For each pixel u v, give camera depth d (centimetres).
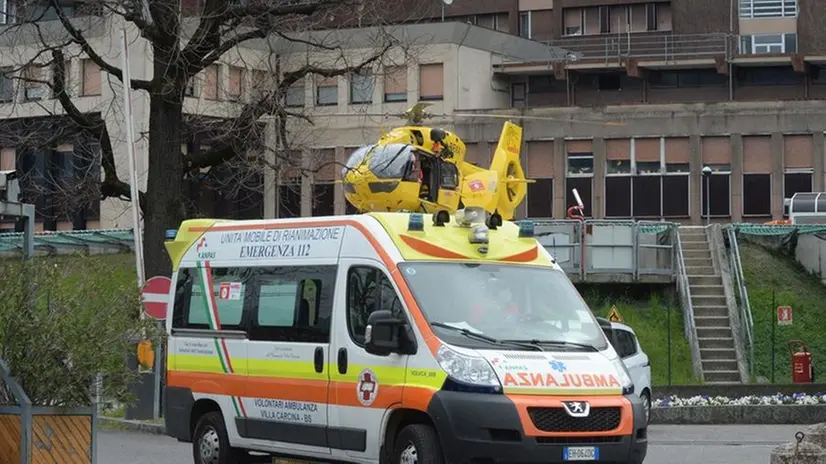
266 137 3897
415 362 1420
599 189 6750
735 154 6631
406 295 1452
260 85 3394
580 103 7506
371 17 3647
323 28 4000
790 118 6575
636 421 1410
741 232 4803
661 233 4644
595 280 4547
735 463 2055
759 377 4091
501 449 1345
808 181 6556
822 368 4144
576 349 1454
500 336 1439
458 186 3081
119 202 6525
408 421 1451
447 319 1438
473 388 1365
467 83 6831
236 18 3125
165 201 3142
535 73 7262
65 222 6650
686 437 2619
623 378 1438
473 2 8394
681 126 6681
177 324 1778
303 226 1627
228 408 1681
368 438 1470
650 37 8050
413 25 6694
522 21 8338
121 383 1475
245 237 1709
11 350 1424
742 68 7412
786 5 7975
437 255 1500
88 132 3322
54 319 1430
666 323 4391
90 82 6109
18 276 1445
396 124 6619
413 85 6681
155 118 3155
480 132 6700
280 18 3253
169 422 1773
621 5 8162
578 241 4559
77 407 1438
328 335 1541
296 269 1612
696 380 4044
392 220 1523
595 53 8131
